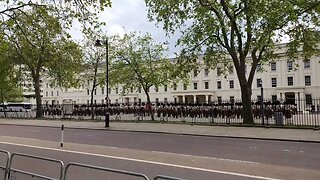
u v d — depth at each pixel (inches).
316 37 941.8
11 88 1987.0
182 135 741.3
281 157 431.2
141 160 418.3
